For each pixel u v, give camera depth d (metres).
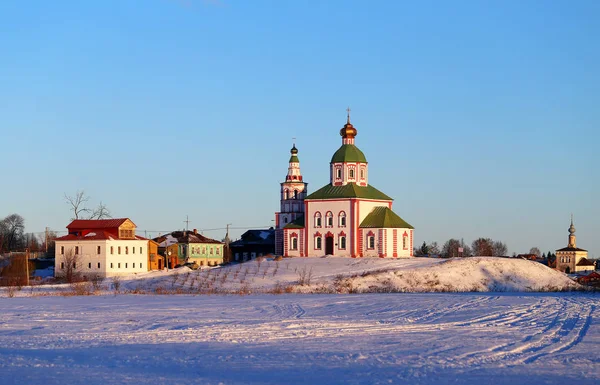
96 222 175.12
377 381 41.78
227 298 103.38
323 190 172.88
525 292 127.31
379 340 57.09
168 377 42.75
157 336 59.31
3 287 129.62
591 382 41.75
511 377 42.88
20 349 52.91
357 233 166.88
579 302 93.75
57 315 77.00
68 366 46.06
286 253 173.62
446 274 138.00
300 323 68.69
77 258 169.62
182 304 91.88
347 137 175.62
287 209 196.25
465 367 45.78
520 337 58.91
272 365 46.47
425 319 72.81
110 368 45.41
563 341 56.53
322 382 41.59
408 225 169.75
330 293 119.62
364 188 173.38
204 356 49.62
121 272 170.00
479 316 75.50
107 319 72.81
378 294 114.44
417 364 46.81
